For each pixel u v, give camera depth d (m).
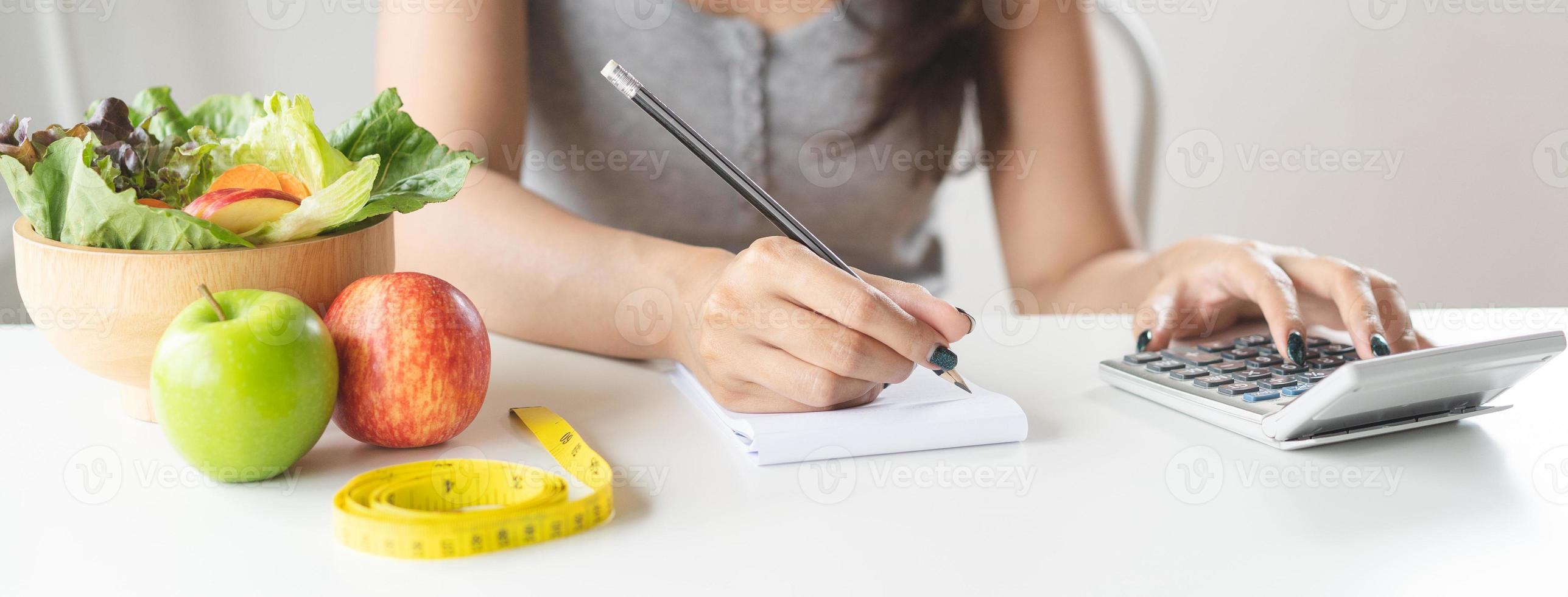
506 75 1.08
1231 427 0.57
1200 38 1.93
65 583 0.39
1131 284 0.92
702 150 0.56
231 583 0.39
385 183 0.63
